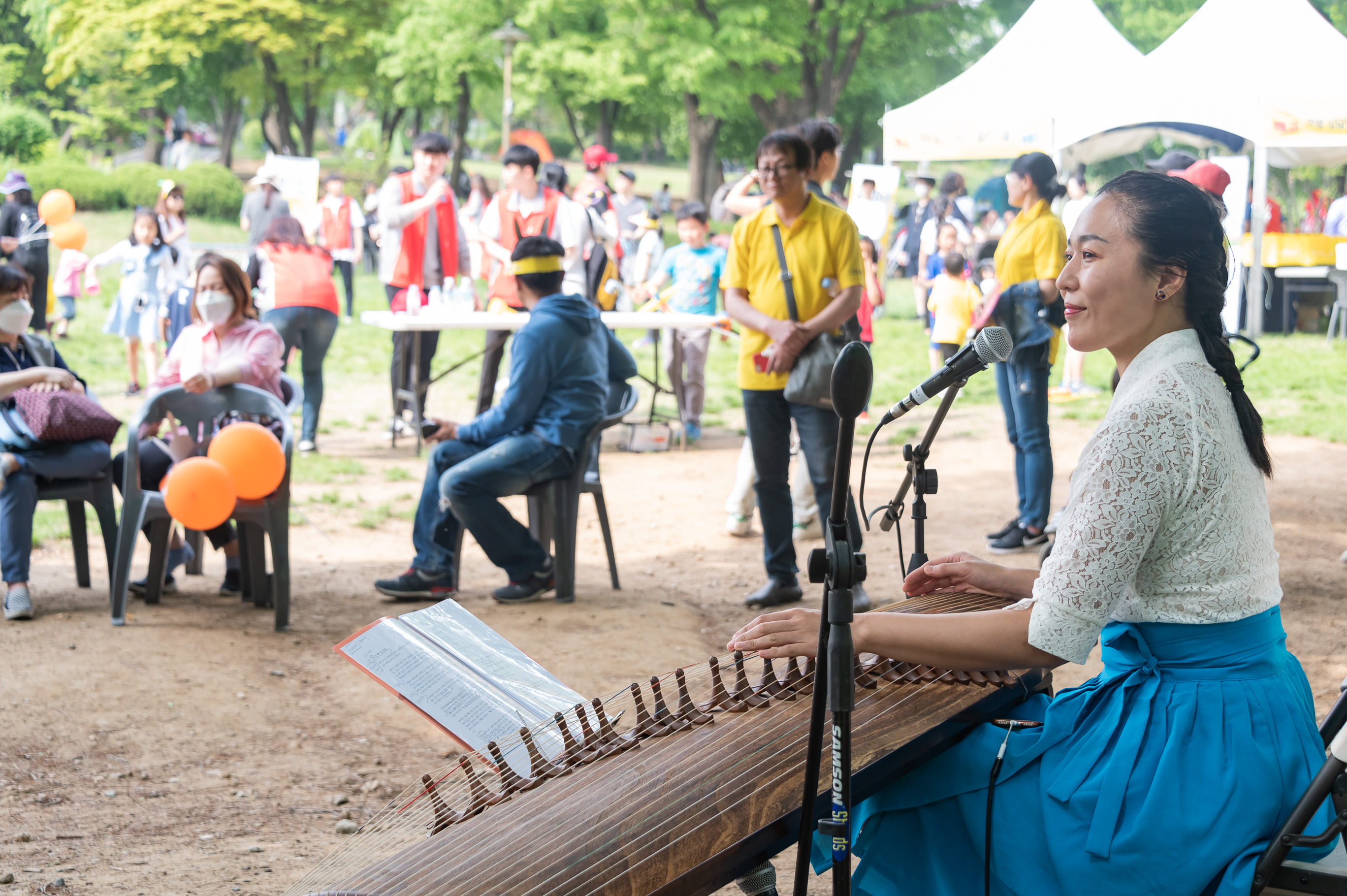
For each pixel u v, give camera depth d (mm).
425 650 2875
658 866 1728
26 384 5336
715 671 2252
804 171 5316
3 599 5426
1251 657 1975
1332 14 23875
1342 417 10266
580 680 4637
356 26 31984
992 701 2195
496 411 5613
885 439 9977
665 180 59469
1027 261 6414
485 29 29656
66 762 3820
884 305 18531
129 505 5125
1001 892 2066
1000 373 6676
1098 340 2039
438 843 1879
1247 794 1900
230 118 43125
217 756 3939
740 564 6617
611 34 28391
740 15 26109
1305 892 1864
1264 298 16125
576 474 5766
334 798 3643
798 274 5359
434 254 10094
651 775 1961
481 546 5703
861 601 5738
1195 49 11602
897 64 31984
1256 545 1972
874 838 2215
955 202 17656
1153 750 1949
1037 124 11914
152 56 31391
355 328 16906
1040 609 1939
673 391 10305
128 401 11203
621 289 9906
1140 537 1898
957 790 2115
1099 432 1957
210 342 5527
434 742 4141
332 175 17281
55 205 12914
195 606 5570
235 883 3027
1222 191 5949
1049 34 12141
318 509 7699
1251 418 1979
